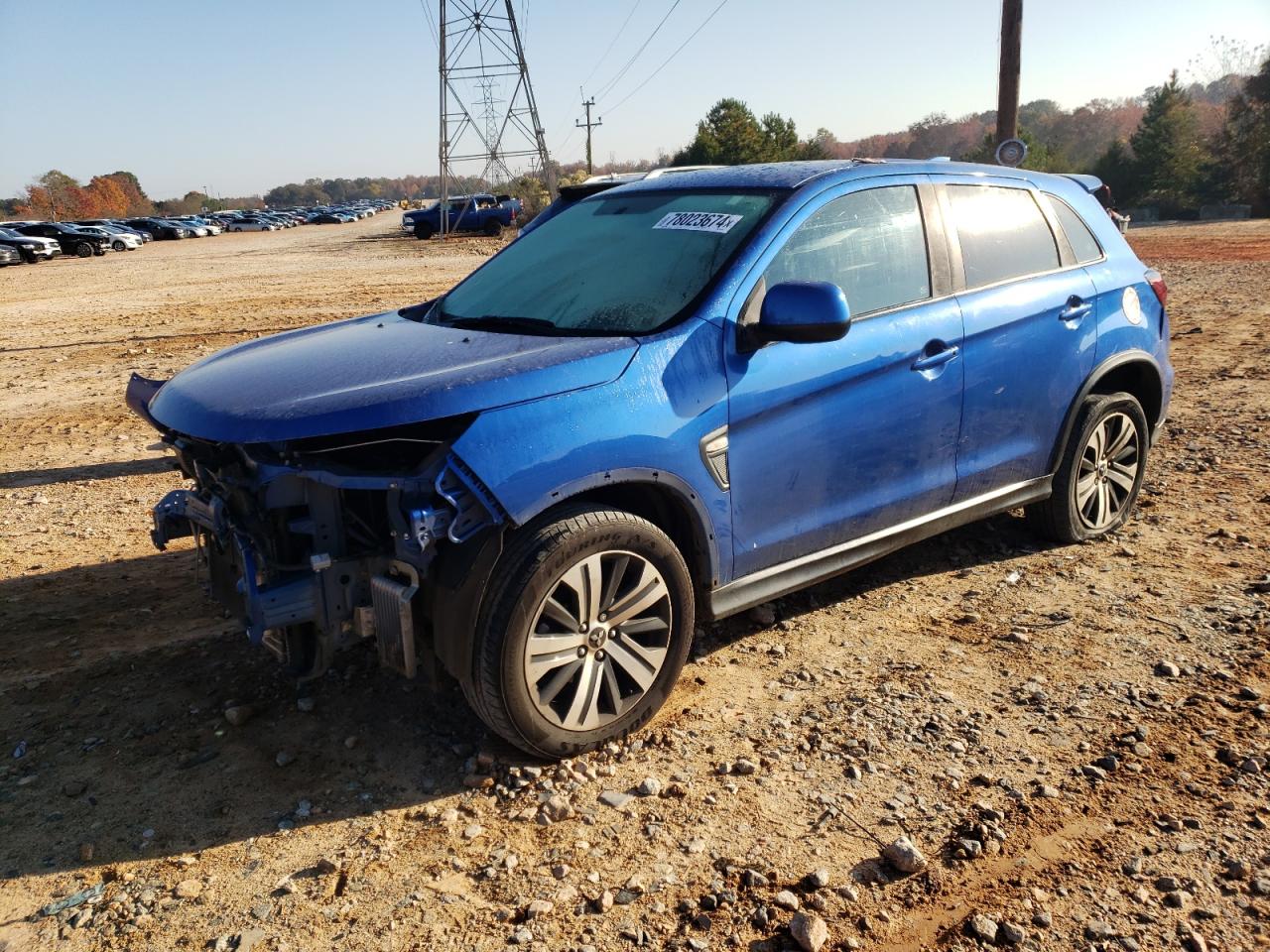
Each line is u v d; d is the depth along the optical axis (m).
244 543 3.02
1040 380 4.43
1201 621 4.01
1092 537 4.96
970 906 2.50
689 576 3.33
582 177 55.47
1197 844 2.69
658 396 3.19
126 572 4.98
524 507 2.88
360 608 3.07
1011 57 15.66
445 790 3.06
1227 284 15.20
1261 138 47.97
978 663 3.76
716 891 2.57
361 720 3.48
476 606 2.91
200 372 3.54
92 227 46.94
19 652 4.06
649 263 3.72
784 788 3.01
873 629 4.10
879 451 3.86
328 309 17.17
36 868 2.74
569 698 3.15
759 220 3.64
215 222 74.75
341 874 2.69
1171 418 7.25
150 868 2.73
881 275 3.89
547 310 3.71
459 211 44.59
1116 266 4.89
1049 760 3.12
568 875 2.65
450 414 2.84
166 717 3.53
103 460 7.37
